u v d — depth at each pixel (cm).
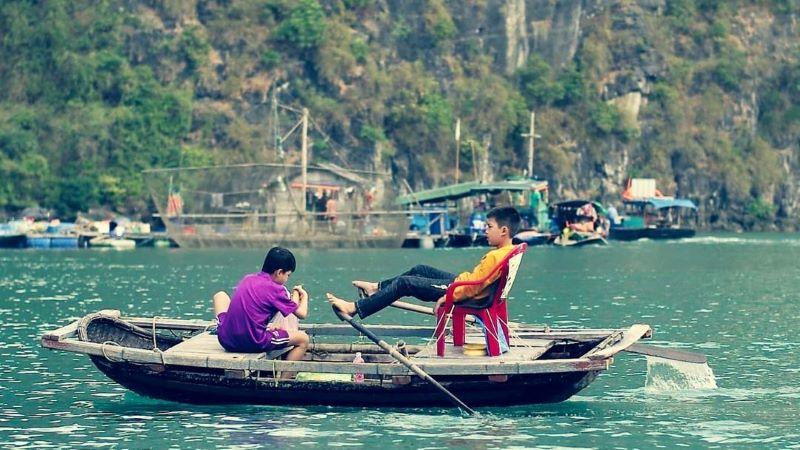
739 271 9944
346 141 19150
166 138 17750
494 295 3731
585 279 8944
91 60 18300
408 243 14125
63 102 18112
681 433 3472
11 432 3447
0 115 17725
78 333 3872
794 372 4472
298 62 19462
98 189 16950
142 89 18025
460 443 3319
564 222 15988
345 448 3259
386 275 9150
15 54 18575
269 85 19125
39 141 17388
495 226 3781
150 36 18900
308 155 18662
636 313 6394
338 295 7325
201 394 3766
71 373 4403
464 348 3794
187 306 6675
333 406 3750
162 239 14400
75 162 17225
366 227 13875
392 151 19488
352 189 14562
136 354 3681
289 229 13875
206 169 15025
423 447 3272
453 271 9838
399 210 15038
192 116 18450
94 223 15012
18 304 6800
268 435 3397
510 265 3697
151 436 3391
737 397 4000
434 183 19562
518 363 3575
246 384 3716
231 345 3759
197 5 19538
